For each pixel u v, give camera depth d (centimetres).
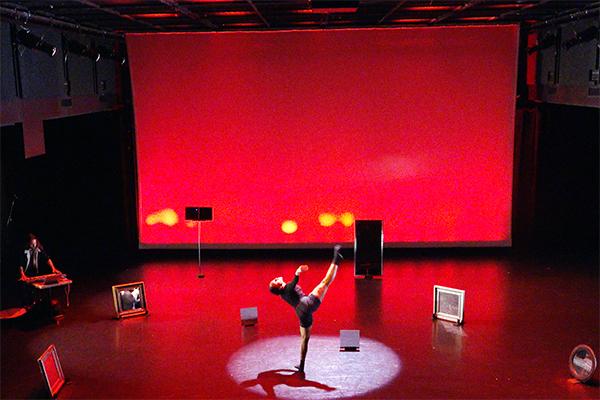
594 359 728
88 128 1333
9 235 1273
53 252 1331
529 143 1337
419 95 1280
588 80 1020
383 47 1262
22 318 970
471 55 1264
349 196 1318
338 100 1284
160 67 1277
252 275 1173
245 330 913
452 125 1291
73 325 940
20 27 877
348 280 1136
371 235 1142
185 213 1220
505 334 885
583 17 1024
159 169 1318
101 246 1375
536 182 1348
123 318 962
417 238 1332
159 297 1059
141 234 1346
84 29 1109
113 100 1273
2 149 1248
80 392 734
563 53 1127
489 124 1291
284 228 1332
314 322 938
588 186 1348
